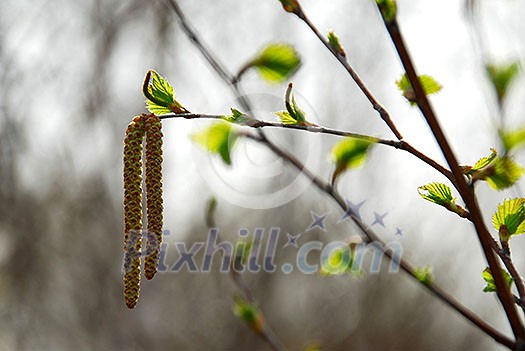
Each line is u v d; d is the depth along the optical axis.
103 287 12.00
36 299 11.73
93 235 11.97
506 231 2.35
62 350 11.91
